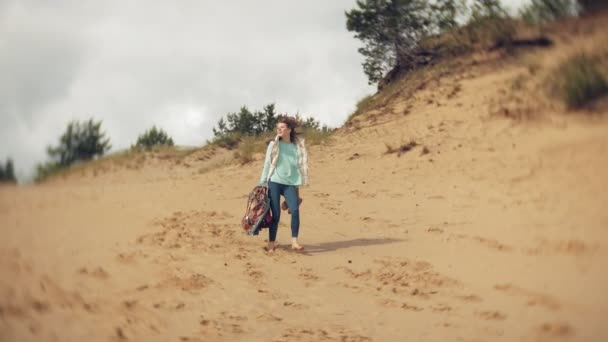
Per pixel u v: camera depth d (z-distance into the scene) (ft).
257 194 24.34
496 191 29.71
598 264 17.74
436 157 40.42
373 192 35.78
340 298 18.01
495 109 44.50
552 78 42.88
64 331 12.30
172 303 16.16
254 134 68.90
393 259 21.95
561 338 13.23
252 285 19.02
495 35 59.77
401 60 72.33
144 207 31.17
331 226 29.32
